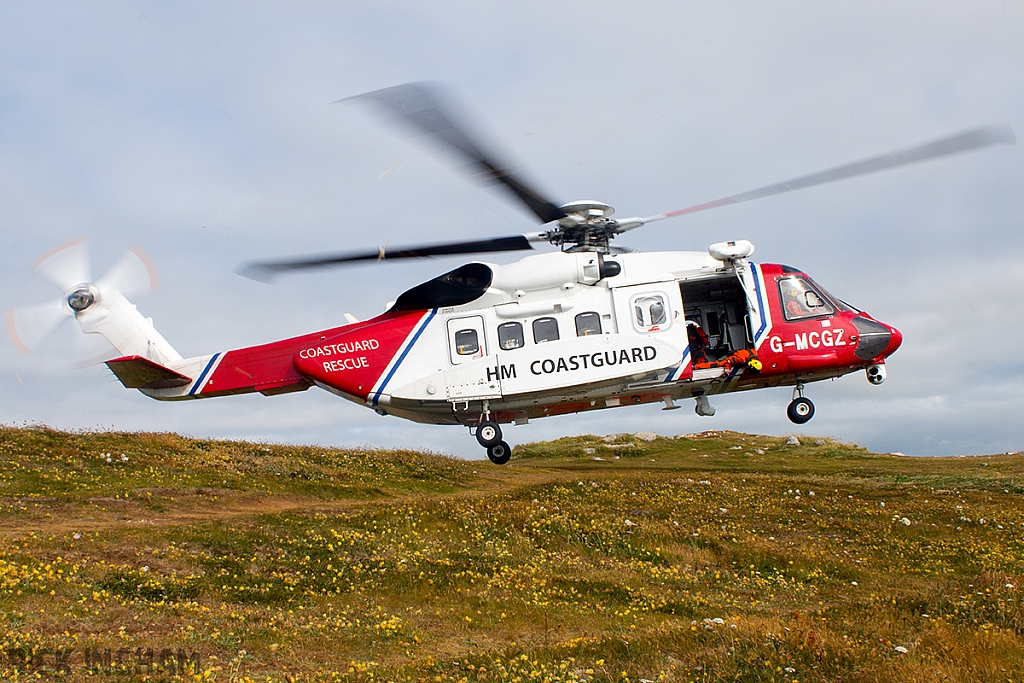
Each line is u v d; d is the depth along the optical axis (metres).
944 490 22.38
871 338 17.05
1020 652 8.41
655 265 17.20
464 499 18.98
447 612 10.84
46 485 17.69
